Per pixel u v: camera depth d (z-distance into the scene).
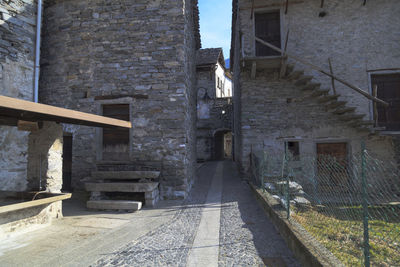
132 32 6.95
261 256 3.12
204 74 17.59
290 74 7.81
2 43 4.86
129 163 6.73
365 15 8.26
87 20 7.19
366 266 2.21
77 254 3.18
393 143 7.82
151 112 6.73
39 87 7.49
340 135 8.08
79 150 7.14
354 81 8.20
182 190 6.49
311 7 8.43
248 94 8.51
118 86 6.93
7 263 2.93
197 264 2.91
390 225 3.12
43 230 4.16
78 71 7.19
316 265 2.43
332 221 4.10
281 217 3.92
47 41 7.53
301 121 8.29
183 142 6.59
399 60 8.04
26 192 4.49
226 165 13.98
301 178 6.80
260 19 8.73
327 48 8.34
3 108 3.04
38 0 5.64
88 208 5.69
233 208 5.43
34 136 4.86
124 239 3.71
